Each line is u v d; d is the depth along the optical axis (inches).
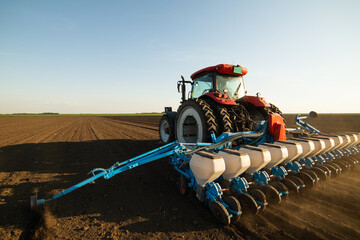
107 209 117.6
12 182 161.2
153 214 110.8
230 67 199.0
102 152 278.1
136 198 132.1
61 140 392.2
